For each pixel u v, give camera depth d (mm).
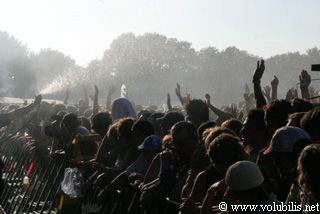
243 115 10453
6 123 9586
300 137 4449
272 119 5262
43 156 11633
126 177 6836
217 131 5160
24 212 10305
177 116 8031
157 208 5867
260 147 5371
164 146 6457
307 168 3639
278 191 4656
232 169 4109
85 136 8617
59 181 9102
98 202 7289
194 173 5461
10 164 14352
